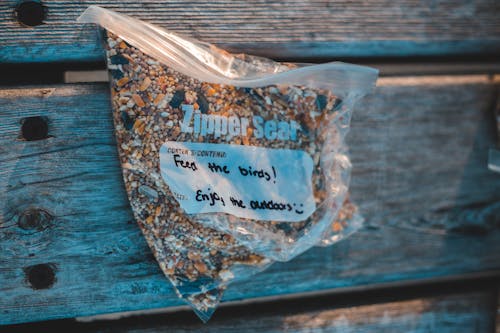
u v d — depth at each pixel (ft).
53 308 1.72
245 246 1.70
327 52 1.82
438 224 1.90
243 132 1.68
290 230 1.72
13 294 1.70
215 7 1.75
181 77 1.66
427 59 1.93
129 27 1.66
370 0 1.83
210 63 1.69
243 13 1.76
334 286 1.85
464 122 1.91
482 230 1.93
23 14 1.69
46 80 1.79
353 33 1.82
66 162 1.71
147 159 1.65
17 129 1.69
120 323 1.79
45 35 1.70
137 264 1.75
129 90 1.64
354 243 1.86
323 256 1.84
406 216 1.88
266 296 1.87
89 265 1.73
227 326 1.81
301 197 1.72
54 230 1.71
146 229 1.67
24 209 1.69
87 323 1.78
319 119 1.72
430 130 1.89
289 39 1.79
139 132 1.64
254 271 1.73
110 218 1.73
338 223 1.79
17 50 1.69
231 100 1.68
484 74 1.92
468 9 1.89
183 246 1.69
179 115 1.65
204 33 1.75
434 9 1.87
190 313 1.82
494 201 1.93
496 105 1.91
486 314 1.94
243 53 1.77
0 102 1.68
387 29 1.84
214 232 1.69
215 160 1.67
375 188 1.86
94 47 1.71
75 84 1.71
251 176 1.69
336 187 1.74
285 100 1.70
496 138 1.93
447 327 1.92
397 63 1.93
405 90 1.87
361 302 1.89
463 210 1.92
